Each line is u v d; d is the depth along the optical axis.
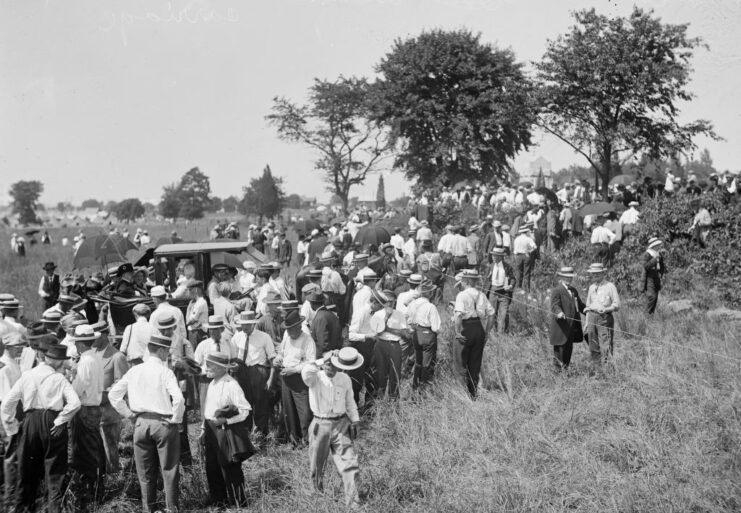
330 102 49.88
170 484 7.45
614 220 21.25
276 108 50.25
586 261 20.83
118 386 7.53
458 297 10.82
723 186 21.17
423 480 7.95
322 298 10.71
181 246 13.52
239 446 7.69
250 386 9.57
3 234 66.50
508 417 9.40
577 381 10.78
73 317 9.48
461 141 38.34
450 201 29.03
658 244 15.66
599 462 8.05
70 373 8.68
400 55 40.53
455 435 8.98
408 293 11.59
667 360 11.50
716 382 10.41
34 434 7.34
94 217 118.12
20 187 110.62
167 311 9.22
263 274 11.70
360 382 10.72
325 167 50.97
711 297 17.20
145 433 7.41
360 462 8.60
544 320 15.02
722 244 18.69
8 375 8.06
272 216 71.88
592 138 25.97
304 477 8.20
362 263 13.47
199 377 9.30
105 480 8.28
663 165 38.84
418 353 11.23
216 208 118.75
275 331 10.38
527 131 38.56
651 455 8.03
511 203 26.97
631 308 16.50
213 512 7.66
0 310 9.19
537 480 7.66
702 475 7.61
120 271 12.15
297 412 9.36
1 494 7.79
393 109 40.81
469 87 39.19
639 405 9.42
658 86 25.08
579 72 25.59
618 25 25.73
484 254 20.31
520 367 11.99
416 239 23.12
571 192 26.69
